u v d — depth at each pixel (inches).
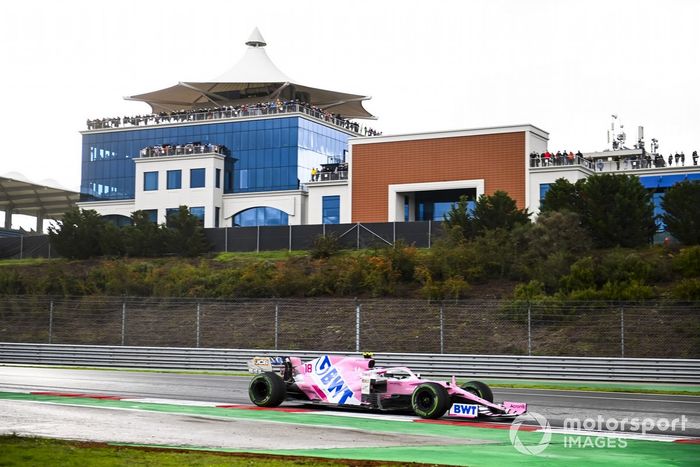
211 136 2755.9
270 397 799.1
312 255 1964.8
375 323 1530.5
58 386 1023.0
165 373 1300.4
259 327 1578.5
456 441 603.5
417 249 1865.2
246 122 2716.5
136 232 2171.5
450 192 2388.0
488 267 1723.7
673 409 832.9
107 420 690.8
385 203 2358.5
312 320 1582.2
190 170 2657.5
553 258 1660.9
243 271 1833.2
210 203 2618.1
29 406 781.9
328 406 833.5
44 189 3240.7
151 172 2714.1
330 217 2464.3
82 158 2940.5
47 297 1817.2
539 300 1497.3
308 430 650.8
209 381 1129.4
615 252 1726.1
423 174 2320.4
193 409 783.1
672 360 1205.7
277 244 2114.9
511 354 1358.3
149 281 1844.2
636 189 1843.0
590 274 1567.4
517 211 1918.1
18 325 1684.3
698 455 549.3
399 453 545.3
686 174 2203.5
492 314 1498.5
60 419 691.4
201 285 1803.6
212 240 2176.4
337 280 1726.1
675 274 1605.6
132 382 1096.2
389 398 775.1
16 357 1491.1
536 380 1242.6
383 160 2373.3
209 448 556.1
